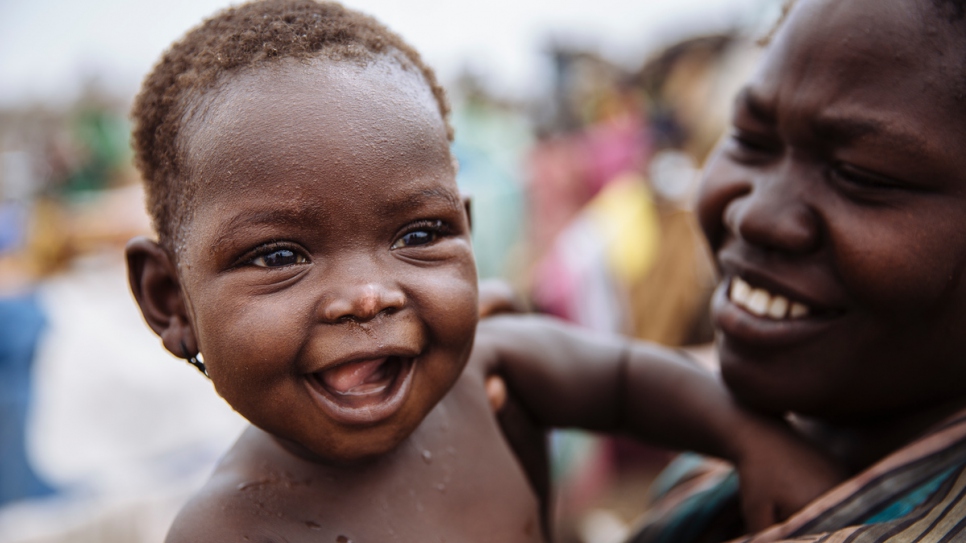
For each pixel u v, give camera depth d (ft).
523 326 4.47
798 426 4.54
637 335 12.36
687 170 12.98
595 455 12.62
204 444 9.43
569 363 4.39
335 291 2.69
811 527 3.28
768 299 3.64
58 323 9.27
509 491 3.61
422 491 3.35
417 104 2.96
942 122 3.04
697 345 12.60
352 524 3.14
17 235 12.42
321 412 2.81
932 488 3.04
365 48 3.01
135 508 8.20
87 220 12.21
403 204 2.80
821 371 3.51
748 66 13.15
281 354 2.71
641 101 15.07
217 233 2.73
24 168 17.38
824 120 3.23
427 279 2.87
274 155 2.67
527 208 15.33
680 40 15.52
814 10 3.37
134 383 9.07
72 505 8.23
